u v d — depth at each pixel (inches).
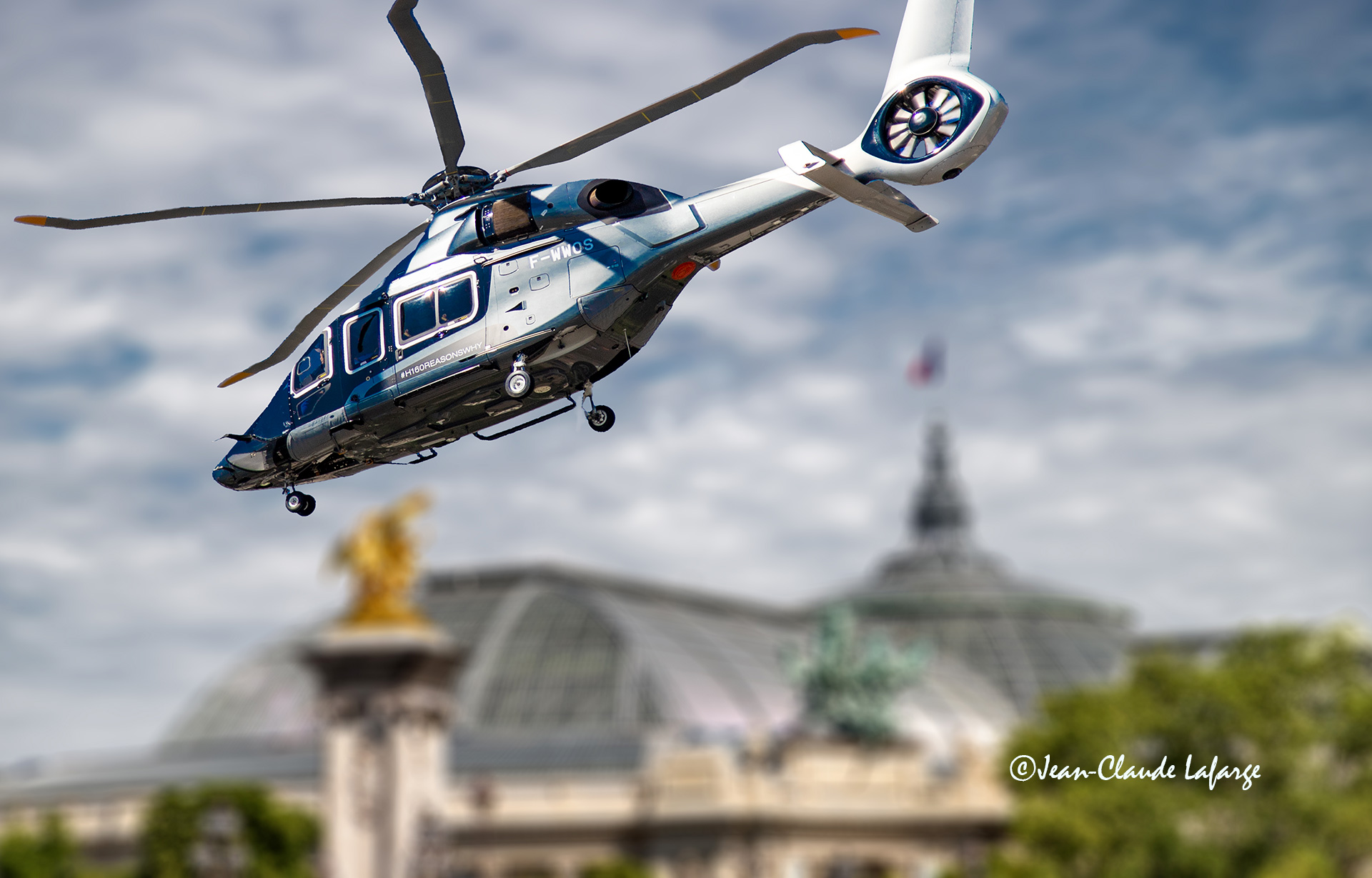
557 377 2164.1
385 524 7657.5
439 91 2043.6
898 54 2017.7
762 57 1758.1
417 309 2199.8
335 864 7362.2
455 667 7677.2
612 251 2103.8
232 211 2132.1
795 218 2087.8
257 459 2363.4
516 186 2203.5
